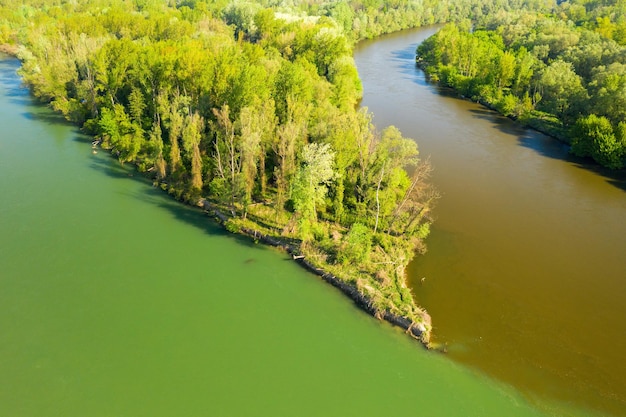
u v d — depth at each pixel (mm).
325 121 91875
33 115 133500
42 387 55906
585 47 158750
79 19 170125
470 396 55312
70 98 135125
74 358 59719
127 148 109062
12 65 186750
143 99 110188
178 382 57281
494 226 89125
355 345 62219
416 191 97250
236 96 96938
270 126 91750
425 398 55219
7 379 56688
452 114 149875
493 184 105625
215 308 68250
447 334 63312
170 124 96250
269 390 56500
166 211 90250
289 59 163500
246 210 85062
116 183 99312
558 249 82875
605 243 85125
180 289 71438
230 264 76688
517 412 53406
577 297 71125
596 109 123000
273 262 76938
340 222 84438
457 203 96875
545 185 106125
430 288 71688
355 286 70000
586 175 111562
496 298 70188
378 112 147125
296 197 77375
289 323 65812
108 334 63375
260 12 187625
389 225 83562
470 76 179375
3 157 107812
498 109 153125
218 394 55969
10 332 62906
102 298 69188
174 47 120312
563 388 56219
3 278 71875
